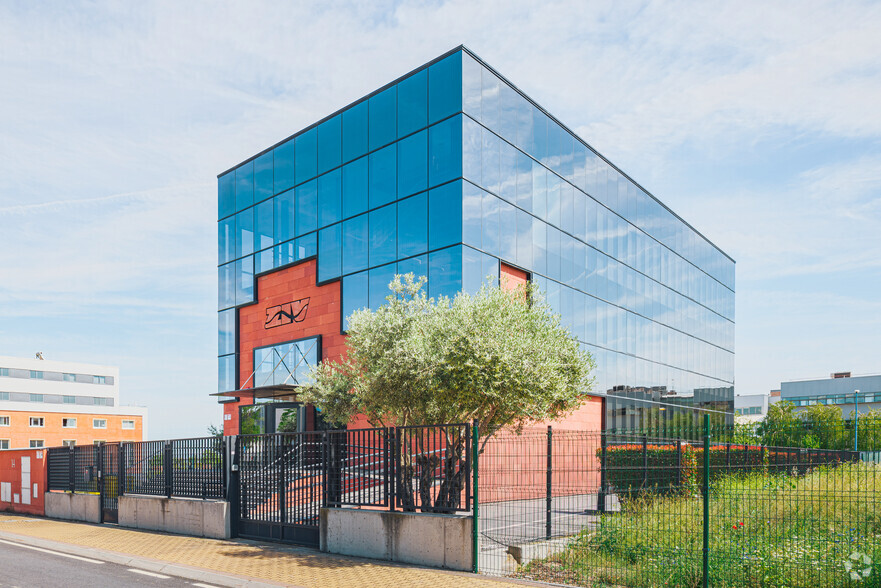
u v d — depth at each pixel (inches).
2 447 2790.4
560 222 1039.0
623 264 1214.9
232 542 560.7
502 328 536.1
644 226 1314.0
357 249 989.8
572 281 1047.0
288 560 458.9
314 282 1058.1
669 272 1403.8
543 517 458.6
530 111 1000.9
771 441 1632.6
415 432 494.0
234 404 1181.1
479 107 898.1
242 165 1234.0
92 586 385.4
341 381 645.3
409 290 616.1
